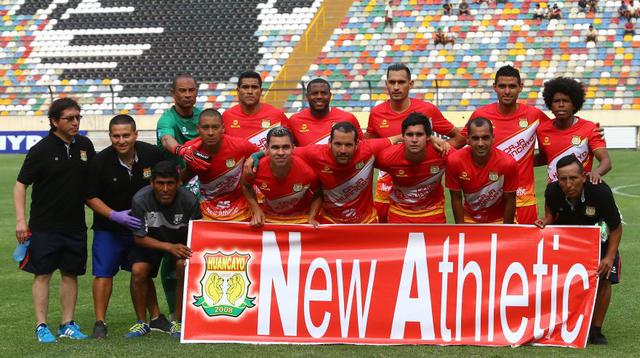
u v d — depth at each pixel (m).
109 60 32.94
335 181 6.98
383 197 8.42
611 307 7.66
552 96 7.33
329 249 6.69
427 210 7.35
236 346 6.37
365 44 31.94
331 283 6.65
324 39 32.41
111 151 6.73
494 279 6.57
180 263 6.69
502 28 31.53
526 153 7.76
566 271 6.50
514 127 7.71
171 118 7.44
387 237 6.68
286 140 6.49
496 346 6.39
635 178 19.56
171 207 6.60
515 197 7.02
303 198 7.03
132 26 33.94
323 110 7.83
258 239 6.68
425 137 6.70
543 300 6.49
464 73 30.20
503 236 6.61
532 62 30.22
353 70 31.00
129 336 6.71
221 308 6.60
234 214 7.24
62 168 6.64
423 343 6.50
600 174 7.20
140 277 6.70
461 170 6.90
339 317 6.61
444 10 32.44
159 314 7.08
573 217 6.57
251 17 33.59
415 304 6.61
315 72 31.12
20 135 30.48
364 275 6.65
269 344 6.47
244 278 6.64
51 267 6.67
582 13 31.39
